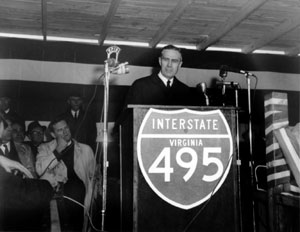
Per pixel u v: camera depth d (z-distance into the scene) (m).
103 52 4.70
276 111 2.22
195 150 1.64
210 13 3.94
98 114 4.53
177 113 1.65
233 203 1.63
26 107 4.38
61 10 3.87
